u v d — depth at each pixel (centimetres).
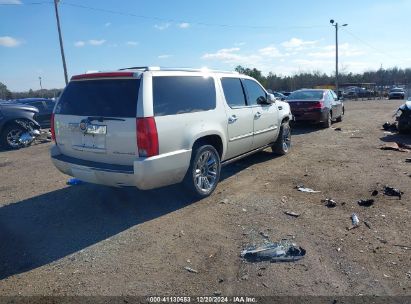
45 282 348
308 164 777
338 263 365
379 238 416
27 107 1236
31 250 413
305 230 441
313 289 324
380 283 331
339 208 510
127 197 579
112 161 483
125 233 449
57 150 548
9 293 332
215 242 418
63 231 462
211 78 593
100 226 473
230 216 491
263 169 740
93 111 492
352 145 1005
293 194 575
